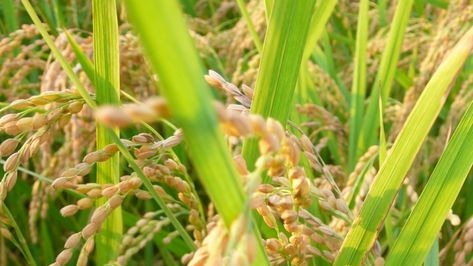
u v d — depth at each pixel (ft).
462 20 2.49
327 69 3.01
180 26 1.02
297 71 1.63
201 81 1.04
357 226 1.59
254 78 2.57
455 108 2.46
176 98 1.04
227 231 1.13
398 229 2.13
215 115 1.06
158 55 1.01
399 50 2.48
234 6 3.39
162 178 1.68
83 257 1.59
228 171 1.14
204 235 1.74
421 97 1.57
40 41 2.45
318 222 1.59
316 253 1.64
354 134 2.62
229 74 2.92
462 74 2.89
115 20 1.71
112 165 1.86
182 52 1.02
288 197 1.43
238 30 2.81
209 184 1.15
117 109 0.89
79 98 1.61
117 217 1.93
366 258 1.61
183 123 1.06
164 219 1.96
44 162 2.29
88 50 2.38
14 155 1.58
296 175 1.38
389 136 2.70
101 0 1.70
